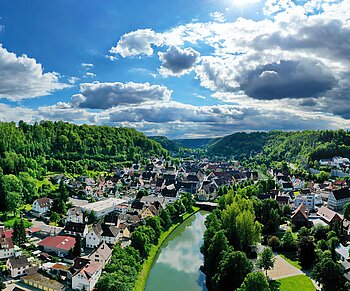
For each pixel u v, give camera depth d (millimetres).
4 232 159500
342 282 106938
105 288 107000
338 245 138625
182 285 130000
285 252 151500
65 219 199250
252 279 95250
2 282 120375
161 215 197375
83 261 130625
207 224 178875
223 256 117438
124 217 198875
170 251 167625
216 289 111062
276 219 175875
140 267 133125
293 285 119000
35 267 130875
